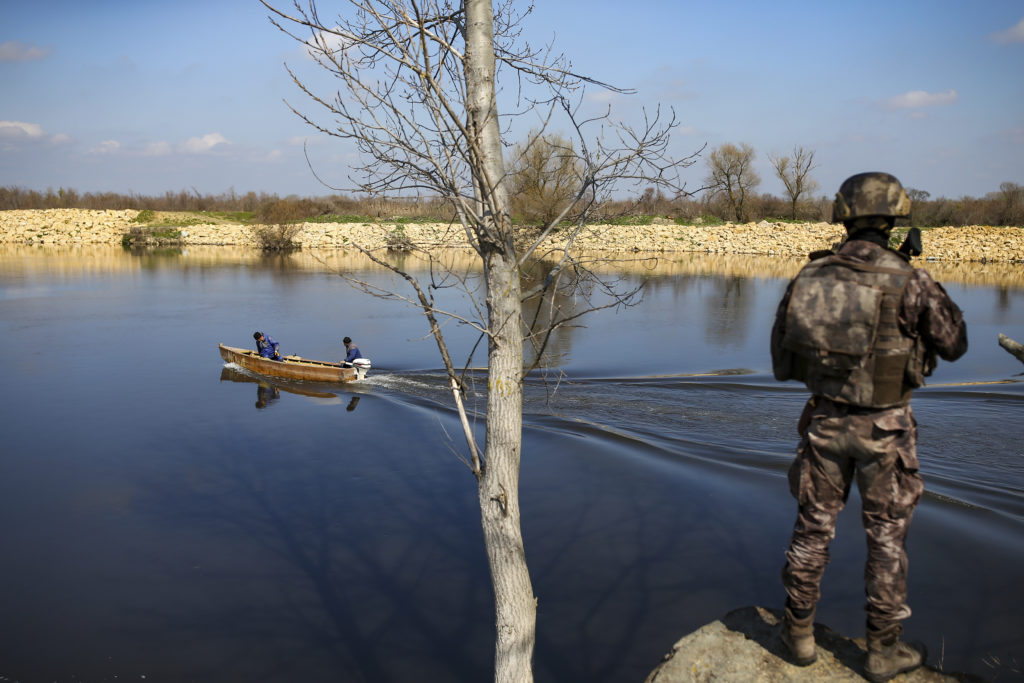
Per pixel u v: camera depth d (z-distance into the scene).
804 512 3.10
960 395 17.22
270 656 7.87
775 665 3.15
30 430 16.08
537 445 14.34
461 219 3.99
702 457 13.52
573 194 4.88
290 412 17.56
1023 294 36.16
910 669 3.04
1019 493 11.40
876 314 2.79
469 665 7.75
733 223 75.81
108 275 49.31
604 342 25.16
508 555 4.07
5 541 10.60
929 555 9.37
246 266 55.28
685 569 9.40
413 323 29.83
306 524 11.25
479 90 3.96
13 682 7.37
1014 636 7.54
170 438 15.59
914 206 70.50
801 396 17.98
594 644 7.87
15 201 103.94
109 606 8.86
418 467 13.74
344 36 3.83
